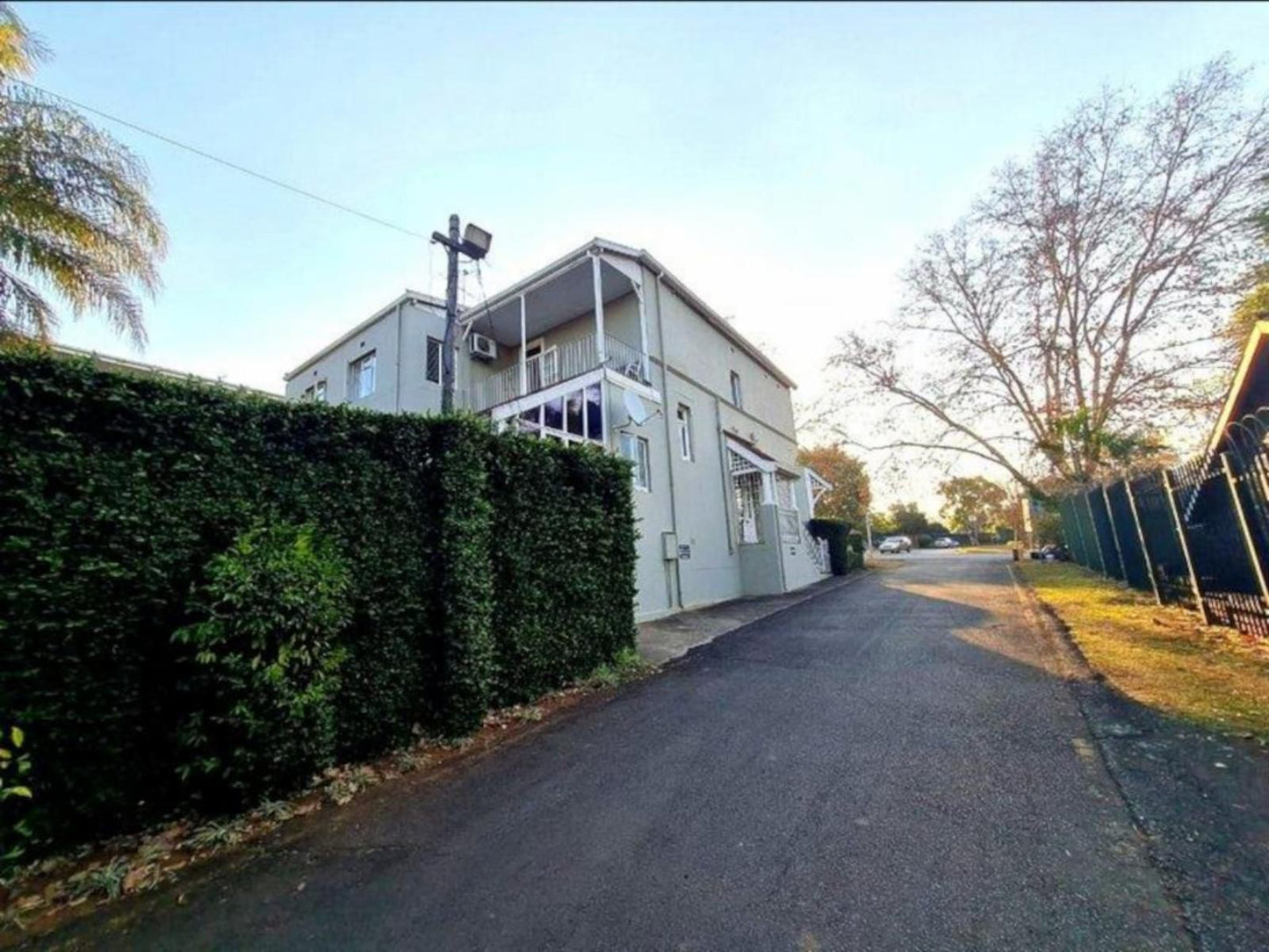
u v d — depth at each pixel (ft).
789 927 7.11
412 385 46.42
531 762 13.47
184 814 11.02
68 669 10.01
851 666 20.48
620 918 7.52
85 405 10.63
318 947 7.35
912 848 8.60
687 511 43.27
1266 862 7.47
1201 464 20.70
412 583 15.35
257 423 12.86
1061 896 7.23
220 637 10.75
